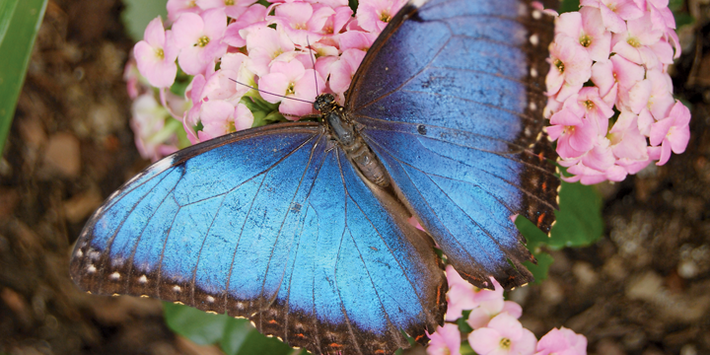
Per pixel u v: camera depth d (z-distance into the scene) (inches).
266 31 17.8
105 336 22.6
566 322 21.9
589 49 17.9
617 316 21.8
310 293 17.7
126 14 20.9
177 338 22.4
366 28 17.8
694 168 21.3
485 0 16.7
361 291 17.9
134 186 17.0
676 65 21.2
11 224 22.6
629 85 17.9
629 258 21.7
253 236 17.4
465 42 16.9
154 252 17.2
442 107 17.3
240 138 17.3
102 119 23.1
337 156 17.8
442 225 17.8
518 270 17.7
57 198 23.1
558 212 20.1
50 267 22.7
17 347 22.4
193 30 18.2
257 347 20.3
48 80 23.0
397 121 17.6
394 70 17.3
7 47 18.2
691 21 20.4
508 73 16.9
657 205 21.6
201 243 17.3
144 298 22.4
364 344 17.9
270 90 17.8
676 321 21.6
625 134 18.2
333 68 17.8
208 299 17.4
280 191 17.5
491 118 17.2
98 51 22.9
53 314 22.6
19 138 22.9
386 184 17.9
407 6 16.9
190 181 17.2
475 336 18.8
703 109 21.2
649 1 18.1
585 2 18.0
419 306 17.9
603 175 18.6
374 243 17.9
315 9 17.9
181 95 19.8
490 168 17.5
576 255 21.9
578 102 17.9
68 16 22.7
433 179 17.7
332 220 17.8
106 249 17.1
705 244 21.4
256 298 17.5
